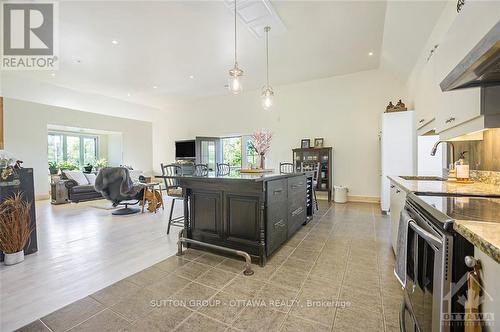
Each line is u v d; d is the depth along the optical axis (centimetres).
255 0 295
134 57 468
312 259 241
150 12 322
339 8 312
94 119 733
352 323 146
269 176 239
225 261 238
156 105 900
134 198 481
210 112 805
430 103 276
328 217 414
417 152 405
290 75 578
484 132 182
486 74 110
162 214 453
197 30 367
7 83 573
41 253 259
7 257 230
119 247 278
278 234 261
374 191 552
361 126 561
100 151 885
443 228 92
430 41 306
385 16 328
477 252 80
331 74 574
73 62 495
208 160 790
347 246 275
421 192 148
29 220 250
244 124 733
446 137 187
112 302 169
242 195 238
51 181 609
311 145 619
